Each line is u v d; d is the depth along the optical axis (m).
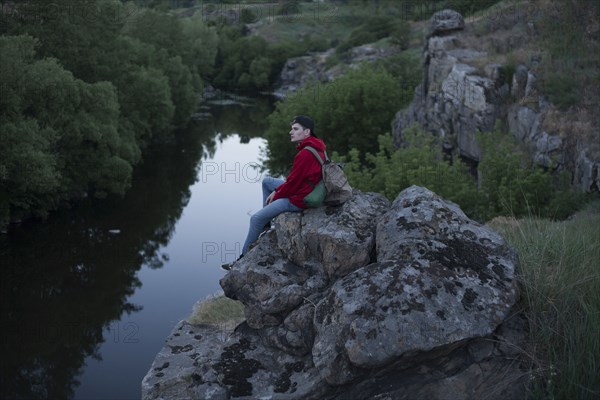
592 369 5.27
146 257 27.16
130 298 22.70
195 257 26.92
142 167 44.47
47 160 28.17
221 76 98.88
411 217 6.16
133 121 43.38
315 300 6.13
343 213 6.54
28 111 30.56
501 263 5.88
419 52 61.53
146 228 31.25
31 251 27.58
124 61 43.81
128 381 16.73
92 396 15.94
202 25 88.12
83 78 38.69
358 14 111.12
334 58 83.38
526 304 5.87
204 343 8.89
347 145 39.03
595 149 19.45
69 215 32.78
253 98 88.19
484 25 30.03
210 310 11.96
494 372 5.39
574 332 5.58
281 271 6.50
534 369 5.41
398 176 21.14
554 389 5.22
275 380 5.98
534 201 19.08
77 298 22.98
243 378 6.04
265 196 7.27
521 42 26.91
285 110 39.41
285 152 39.19
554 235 7.64
